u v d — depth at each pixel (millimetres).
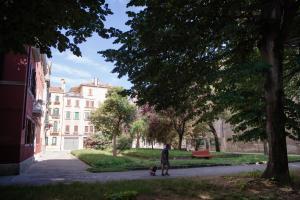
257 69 10398
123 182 11898
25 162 18844
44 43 10336
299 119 12719
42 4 8680
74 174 16719
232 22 11617
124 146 41094
